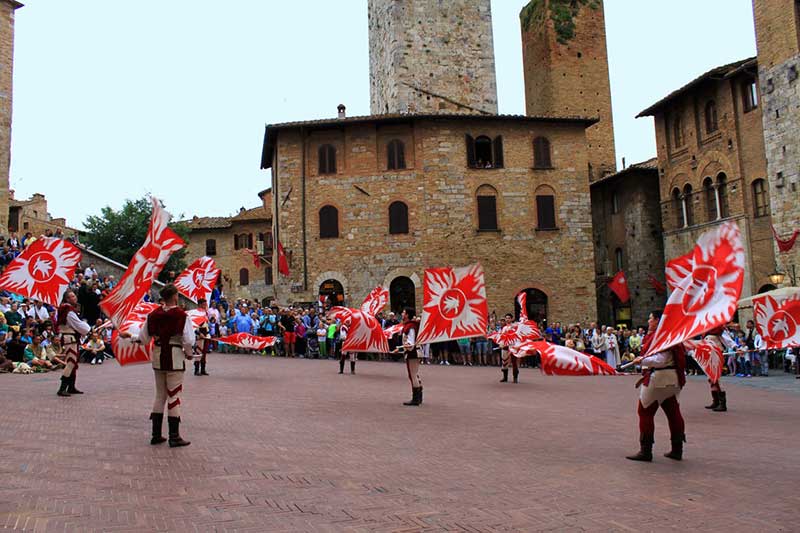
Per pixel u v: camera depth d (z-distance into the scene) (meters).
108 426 10.50
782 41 30.67
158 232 10.63
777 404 15.53
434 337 14.31
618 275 39.62
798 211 29.80
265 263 58.88
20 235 58.28
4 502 6.25
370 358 29.45
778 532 5.88
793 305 16.41
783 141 30.64
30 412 11.76
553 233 38.47
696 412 14.17
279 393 15.51
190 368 21.64
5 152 41.31
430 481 7.53
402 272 37.03
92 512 6.02
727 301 7.95
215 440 9.61
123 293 10.28
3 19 41.69
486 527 5.90
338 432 10.57
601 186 47.19
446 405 14.25
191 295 21.33
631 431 11.20
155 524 5.73
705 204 36.75
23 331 21.22
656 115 40.88
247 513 6.14
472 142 38.41
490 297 37.34
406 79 43.91
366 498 6.76
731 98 34.44
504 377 20.17
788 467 8.49
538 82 54.12
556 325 31.09
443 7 45.09
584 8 53.16
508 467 8.32
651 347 8.83
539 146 39.09
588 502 6.75
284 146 38.22
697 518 6.25
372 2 49.47
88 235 56.75
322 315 29.91
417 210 37.47
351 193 37.69
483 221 37.88
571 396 16.47
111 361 24.69
